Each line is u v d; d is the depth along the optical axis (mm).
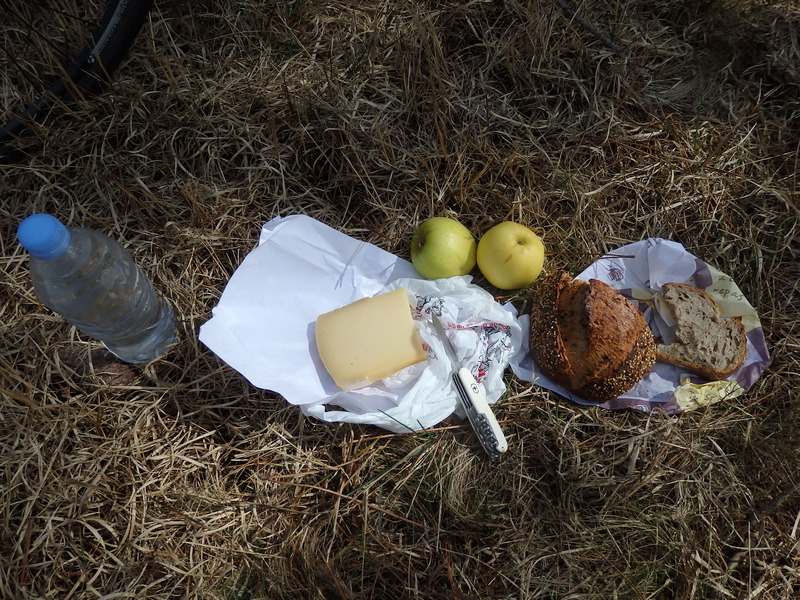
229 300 1739
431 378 1744
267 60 2025
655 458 1744
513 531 1698
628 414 1816
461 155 1953
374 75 2043
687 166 2043
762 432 1809
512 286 1802
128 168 1899
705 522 1732
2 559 1551
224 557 1651
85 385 1733
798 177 2039
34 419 1659
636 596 1654
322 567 1597
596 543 1699
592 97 2059
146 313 1668
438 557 1680
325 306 1866
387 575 1677
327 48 2061
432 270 1800
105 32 1893
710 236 2006
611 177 2041
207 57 2021
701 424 1790
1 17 1939
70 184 1872
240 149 1938
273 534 1686
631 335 1658
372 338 1702
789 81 2104
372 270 1900
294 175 1977
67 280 1436
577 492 1732
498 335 1797
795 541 1705
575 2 2133
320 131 1971
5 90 1917
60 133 1896
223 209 1920
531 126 2029
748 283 1963
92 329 1592
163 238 1882
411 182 1988
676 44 2146
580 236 1973
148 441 1717
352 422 1672
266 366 1708
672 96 2104
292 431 1767
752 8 2121
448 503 1699
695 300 1858
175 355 1808
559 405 1807
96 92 1948
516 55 2045
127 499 1652
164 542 1638
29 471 1647
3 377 1670
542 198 1983
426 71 2039
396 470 1741
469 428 1769
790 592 1679
